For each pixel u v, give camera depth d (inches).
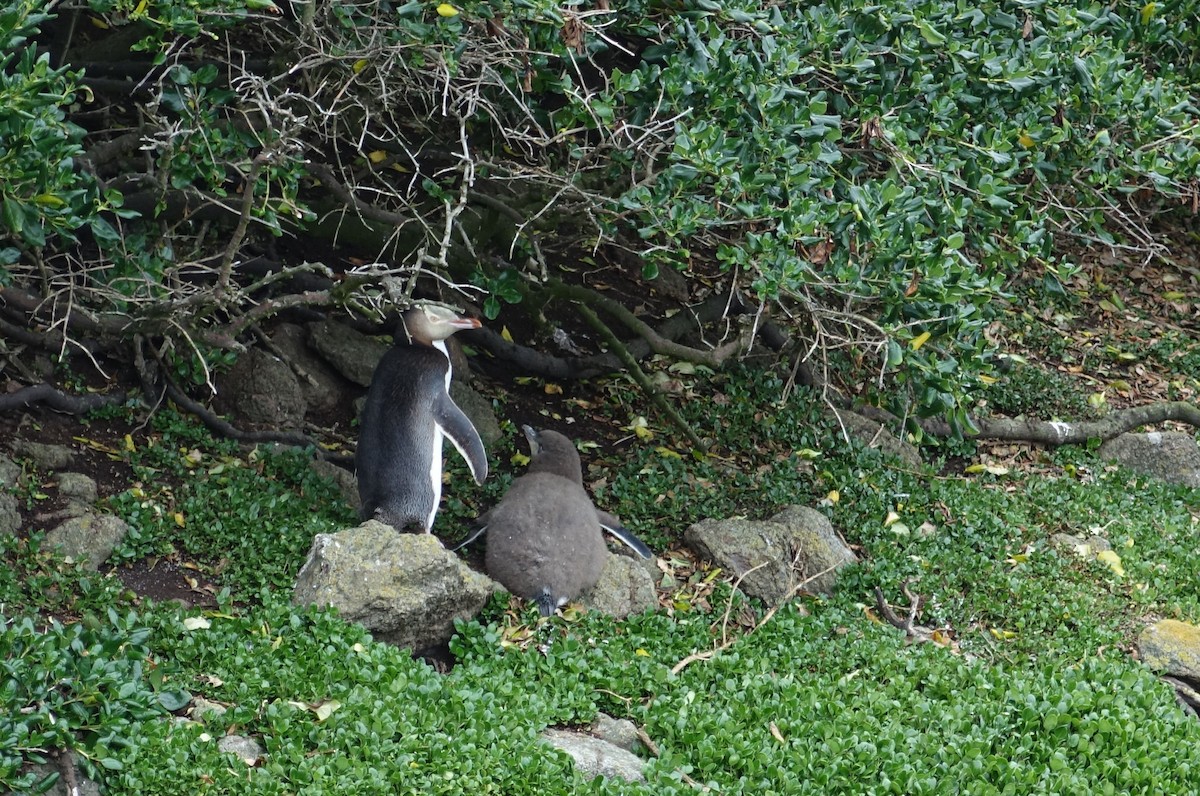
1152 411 642.8
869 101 428.5
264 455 466.3
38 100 300.2
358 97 482.0
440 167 601.3
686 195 423.5
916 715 386.9
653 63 445.7
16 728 301.6
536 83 431.2
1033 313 766.5
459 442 422.9
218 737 327.0
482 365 571.5
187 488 438.3
